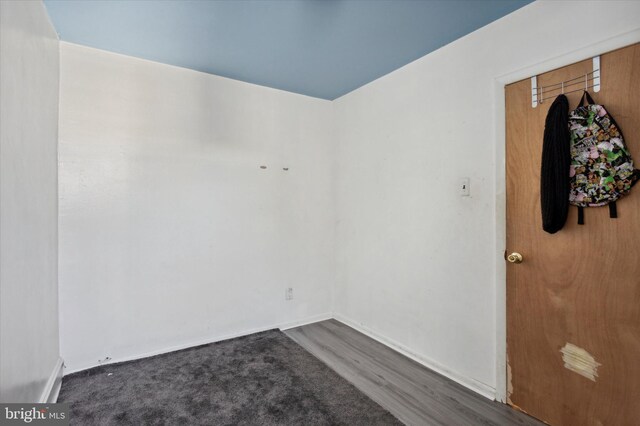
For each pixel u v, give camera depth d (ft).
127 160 8.28
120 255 8.20
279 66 8.91
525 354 6.25
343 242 11.26
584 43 5.36
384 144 9.52
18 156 4.78
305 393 6.93
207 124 9.38
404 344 8.87
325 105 11.61
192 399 6.69
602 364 5.24
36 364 5.48
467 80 7.20
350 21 6.66
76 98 7.67
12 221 4.49
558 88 5.73
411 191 8.63
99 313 7.95
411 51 8.02
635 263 4.91
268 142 10.44
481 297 6.95
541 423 5.97
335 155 11.62
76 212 7.68
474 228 7.07
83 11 6.35
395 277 9.16
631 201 4.94
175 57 8.40
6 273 4.23
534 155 6.07
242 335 9.99
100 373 7.63
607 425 5.17
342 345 9.37
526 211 6.20
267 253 10.44
